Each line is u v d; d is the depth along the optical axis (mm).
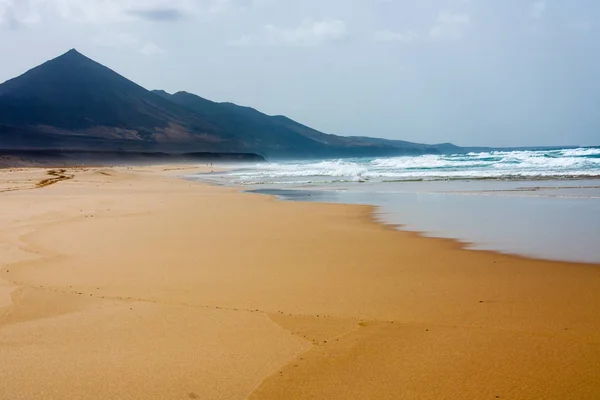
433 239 12930
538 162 50156
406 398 4480
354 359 5262
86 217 17125
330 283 8438
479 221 16156
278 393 4562
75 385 4707
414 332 6035
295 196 26781
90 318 6551
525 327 6211
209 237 13164
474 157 62406
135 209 19875
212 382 4758
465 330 6094
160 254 10930
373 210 19484
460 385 4707
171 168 97188
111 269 9469
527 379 4809
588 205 19406
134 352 5441
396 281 8570
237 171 73500
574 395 4500
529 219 16359
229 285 8312
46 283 8375
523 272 9227
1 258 10344
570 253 11016
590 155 59656
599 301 7289
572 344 5621
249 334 5965
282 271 9352
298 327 6207
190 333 5996
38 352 5457
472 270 9391
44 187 33000
